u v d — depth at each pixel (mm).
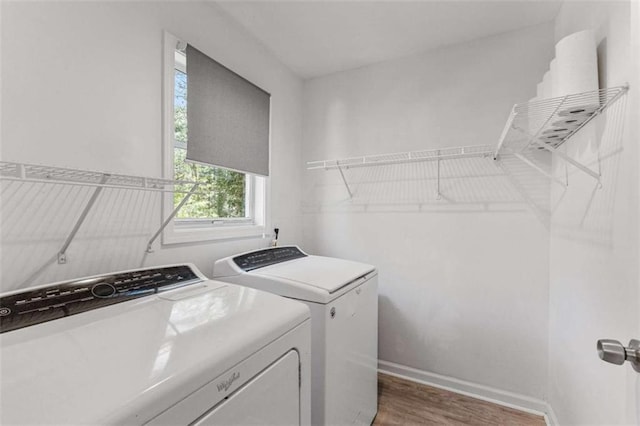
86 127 1142
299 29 1894
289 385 923
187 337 745
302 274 1482
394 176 2199
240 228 1902
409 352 2141
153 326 800
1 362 607
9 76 949
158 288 1092
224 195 1956
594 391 1149
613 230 1000
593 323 1158
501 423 1688
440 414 1766
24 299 832
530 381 1799
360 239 2320
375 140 2273
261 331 820
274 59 2219
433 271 2064
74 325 792
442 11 1692
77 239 1122
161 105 1429
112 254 1233
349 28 1871
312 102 2535
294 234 2467
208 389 652
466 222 1968
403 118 2174
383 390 1999
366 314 1629
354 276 1512
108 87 1213
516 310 1834
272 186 2213
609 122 1040
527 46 1810
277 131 2262
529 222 1799
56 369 590
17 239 973
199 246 1630
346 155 2385
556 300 1632
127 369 599
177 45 1497
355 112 2354
